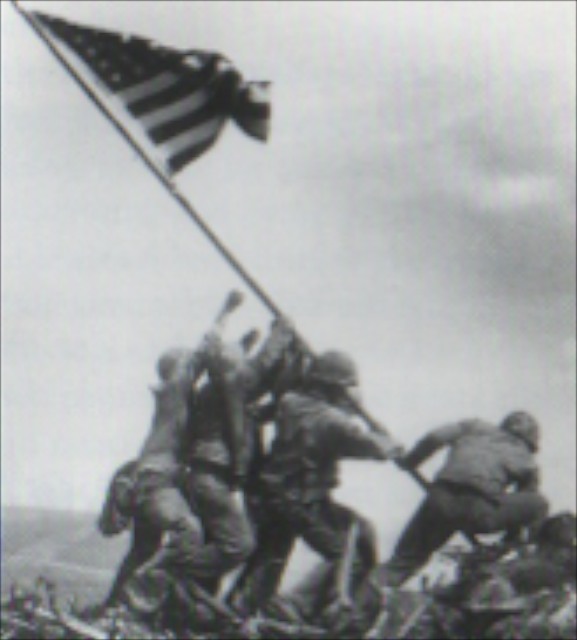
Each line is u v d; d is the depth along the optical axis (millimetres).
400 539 25844
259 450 25234
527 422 26234
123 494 24453
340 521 24844
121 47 25281
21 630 23312
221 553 24312
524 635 24812
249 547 24484
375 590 24891
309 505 24641
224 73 25344
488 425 26219
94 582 25672
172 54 25312
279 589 25125
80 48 25188
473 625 25000
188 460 24688
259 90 25469
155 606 24000
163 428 24703
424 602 25078
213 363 24656
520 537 25922
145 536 24453
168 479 24422
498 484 25641
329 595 24609
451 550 25984
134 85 25297
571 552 25531
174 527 24125
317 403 24812
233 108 25469
